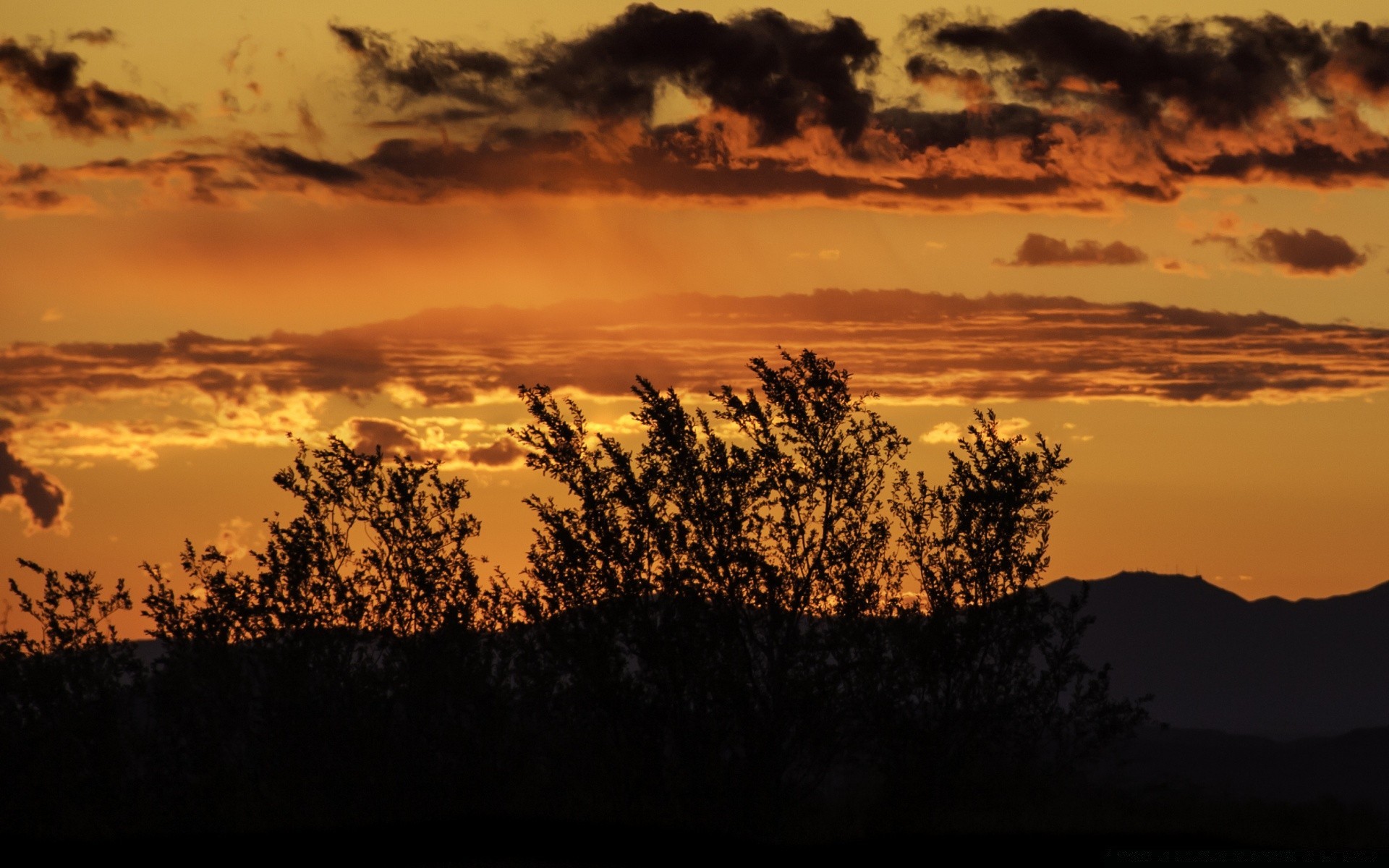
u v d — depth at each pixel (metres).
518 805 42.66
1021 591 43.84
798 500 43.50
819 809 43.97
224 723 43.66
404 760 42.91
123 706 44.25
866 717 42.69
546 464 44.09
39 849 39.09
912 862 35.91
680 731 42.06
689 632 41.72
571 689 42.38
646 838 38.75
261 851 37.69
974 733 43.75
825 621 42.91
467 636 43.22
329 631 43.66
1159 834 39.78
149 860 37.06
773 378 44.25
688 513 43.34
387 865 35.50
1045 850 37.47
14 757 42.78
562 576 43.22
